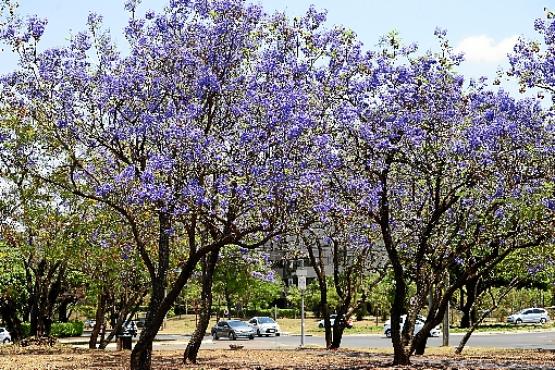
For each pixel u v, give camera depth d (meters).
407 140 13.57
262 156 11.43
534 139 13.82
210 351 21.52
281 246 18.73
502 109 13.76
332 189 12.92
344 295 21.81
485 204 15.18
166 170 11.20
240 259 19.81
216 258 16.30
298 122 11.30
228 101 12.84
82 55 12.88
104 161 13.85
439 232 16.02
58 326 44.28
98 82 12.81
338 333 21.94
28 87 12.73
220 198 11.49
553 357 17.97
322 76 12.93
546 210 14.41
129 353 19.89
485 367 14.47
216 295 49.41
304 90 12.44
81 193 12.78
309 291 52.75
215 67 12.90
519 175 13.86
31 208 18.78
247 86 12.62
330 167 12.16
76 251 18.88
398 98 13.75
